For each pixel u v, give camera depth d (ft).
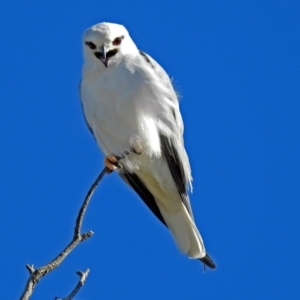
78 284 21.74
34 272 22.00
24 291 21.45
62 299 21.43
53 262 22.52
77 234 23.62
